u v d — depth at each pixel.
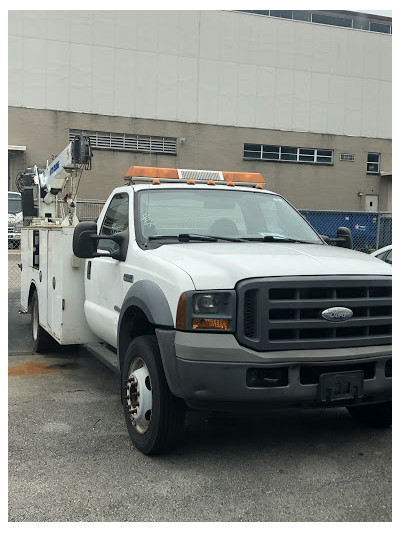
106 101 31.39
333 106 36.78
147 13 31.88
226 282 3.71
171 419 3.94
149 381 4.13
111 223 5.56
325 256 4.23
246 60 34.38
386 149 38.22
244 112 34.53
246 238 4.91
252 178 6.08
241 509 3.34
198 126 33.47
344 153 37.22
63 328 6.15
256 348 3.64
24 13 29.58
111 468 3.91
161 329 3.86
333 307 3.81
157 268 4.16
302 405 3.76
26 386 5.99
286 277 3.73
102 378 6.36
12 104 29.67
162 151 32.88
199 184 5.52
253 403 3.68
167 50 32.50
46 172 10.57
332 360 3.76
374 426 4.73
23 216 10.88
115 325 4.98
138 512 3.31
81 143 8.83
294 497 3.49
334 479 3.74
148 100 32.28
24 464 3.97
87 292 6.04
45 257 7.03
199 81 33.34
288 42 35.34
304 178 36.31
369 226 18.05
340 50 36.66
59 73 30.39
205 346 3.62
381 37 37.56
